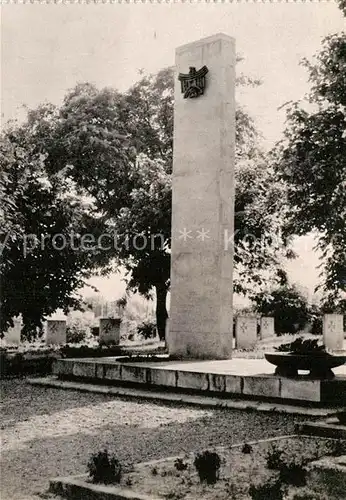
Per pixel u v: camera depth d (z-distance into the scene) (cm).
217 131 1961
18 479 815
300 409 1295
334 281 2403
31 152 3155
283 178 2269
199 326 1948
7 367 2155
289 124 2303
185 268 1995
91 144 3356
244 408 1347
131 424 1204
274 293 3988
